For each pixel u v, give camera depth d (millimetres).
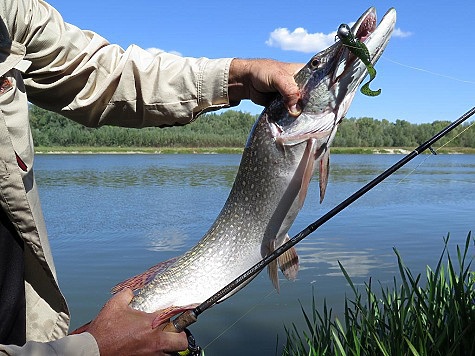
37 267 582
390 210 3779
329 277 2010
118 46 715
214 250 731
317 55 694
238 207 734
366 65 609
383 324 957
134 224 3162
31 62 621
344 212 3633
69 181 5902
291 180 704
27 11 603
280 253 634
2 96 541
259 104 719
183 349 553
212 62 704
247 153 729
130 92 695
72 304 1761
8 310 539
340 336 1102
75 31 664
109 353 517
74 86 673
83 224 3166
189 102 702
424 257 2318
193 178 6398
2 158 523
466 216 3531
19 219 542
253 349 1399
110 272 2123
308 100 690
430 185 5812
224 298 619
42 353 471
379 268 2135
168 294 705
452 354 812
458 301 933
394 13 673
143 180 6090
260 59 697
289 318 1611
